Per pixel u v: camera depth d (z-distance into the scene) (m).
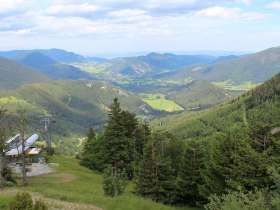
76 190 42.16
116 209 29.53
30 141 68.81
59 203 28.89
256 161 35.66
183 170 52.94
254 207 16.00
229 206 16.78
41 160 70.19
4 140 43.56
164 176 47.41
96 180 58.22
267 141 37.25
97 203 30.89
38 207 20.62
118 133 62.34
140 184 47.94
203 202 47.19
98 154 68.81
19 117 46.06
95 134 86.56
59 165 69.88
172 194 48.31
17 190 35.03
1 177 41.31
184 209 48.69
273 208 15.80
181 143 70.00
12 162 58.06
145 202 34.03
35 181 48.97
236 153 41.12
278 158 35.22
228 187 41.81
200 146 53.84
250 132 38.66
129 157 64.81
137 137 67.81
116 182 37.12
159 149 54.66
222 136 44.84
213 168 44.97
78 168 71.69
